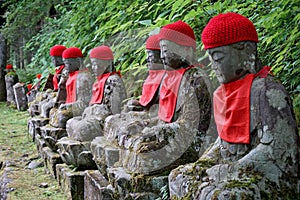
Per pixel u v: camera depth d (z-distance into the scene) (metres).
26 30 11.60
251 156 1.81
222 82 1.95
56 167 4.05
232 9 3.13
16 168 4.74
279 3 2.72
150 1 4.09
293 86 2.92
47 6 10.30
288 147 1.77
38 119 5.16
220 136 2.01
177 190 1.99
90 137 3.59
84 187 3.38
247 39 1.86
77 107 4.17
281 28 2.84
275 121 1.78
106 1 5.56
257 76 1.89
